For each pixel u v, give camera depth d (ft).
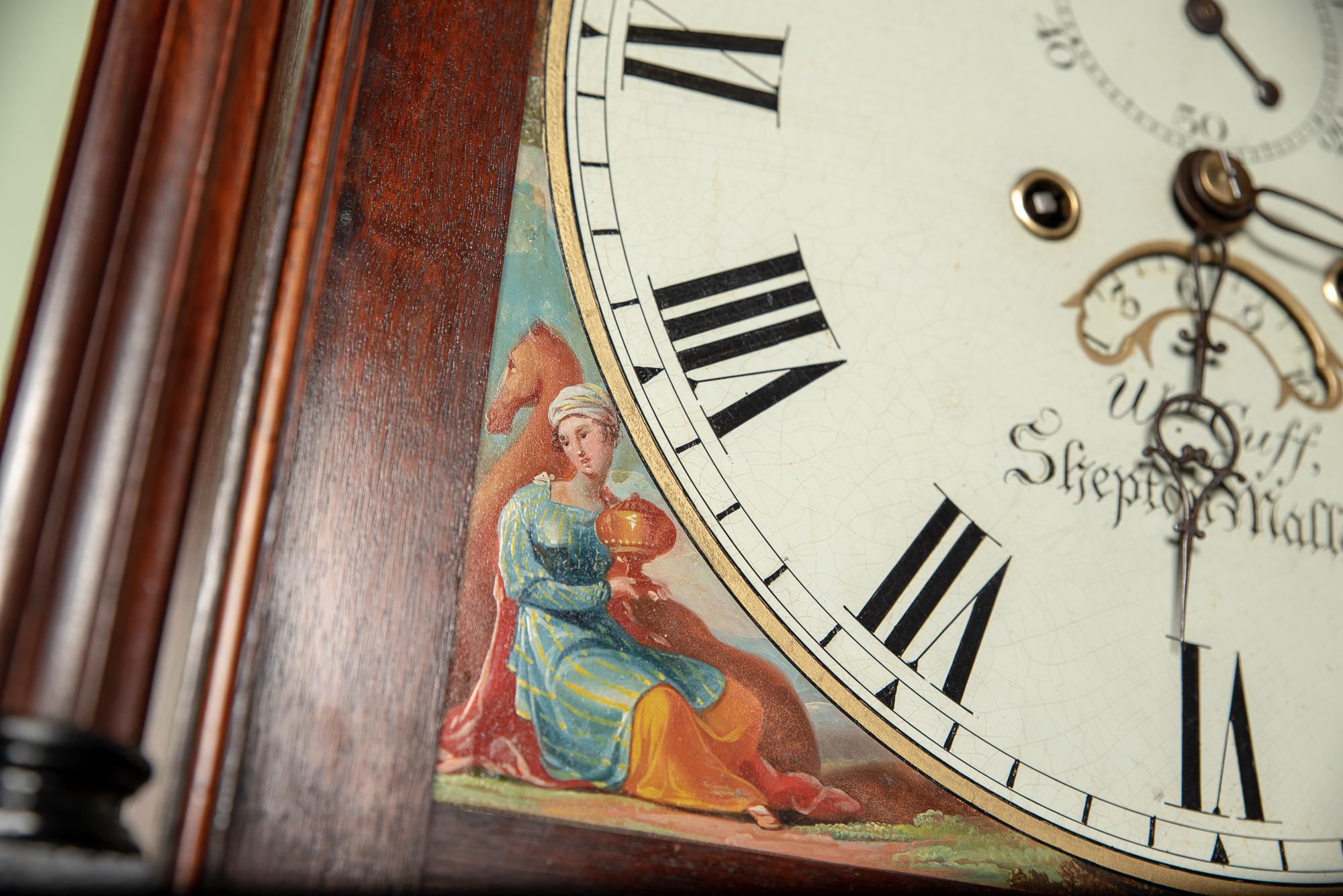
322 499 1.49
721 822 1.52
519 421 1.58
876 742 1.58
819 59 1.79
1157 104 1.90
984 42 1.86
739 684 1.56
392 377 1.55
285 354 1.48
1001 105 1.84
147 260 1.39
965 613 1.65
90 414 1.36
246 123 1.45
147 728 1.36
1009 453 1.71
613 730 1.52
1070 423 1.74
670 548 1.59
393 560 1.50
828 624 1.61
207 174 1.42
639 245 1.66
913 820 1.57
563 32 1.70
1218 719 1.68
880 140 1.78
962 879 1.56
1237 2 1.98
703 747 1.54
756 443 1.64
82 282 1.37
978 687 1.63
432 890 1.44
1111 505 1.73
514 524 1.55
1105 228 1.83
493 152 1.64
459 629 1.51
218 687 1.40
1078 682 1.66
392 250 1.58
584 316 1.63
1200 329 1.81
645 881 1.48
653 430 1.62
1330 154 1.95
